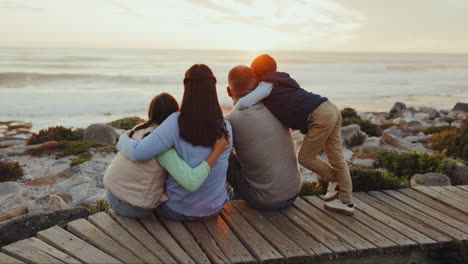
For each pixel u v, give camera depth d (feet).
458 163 23.20
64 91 105.09
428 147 36.27
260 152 10.57
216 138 9.50
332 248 9.80
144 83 135.44
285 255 9.34
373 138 38.06
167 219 10.86
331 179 11.87
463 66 346.95
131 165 9.65
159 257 9.05
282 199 11.21
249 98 10.36
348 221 11.51
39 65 210.79
